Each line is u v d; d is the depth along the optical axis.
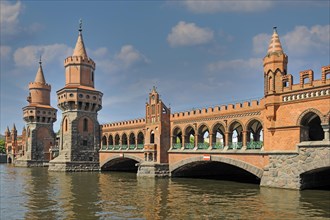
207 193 41.22
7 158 153.25
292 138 41.62
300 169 40.22
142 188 46.78
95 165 85.38
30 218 28.59
